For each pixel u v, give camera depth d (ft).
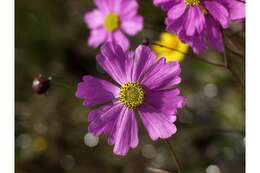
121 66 1.02
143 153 1.64
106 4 1.43
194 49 1.05
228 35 1.16
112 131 1.01
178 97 0.99
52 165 1.71
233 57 1.27
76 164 1.70
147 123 1.01
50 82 1.22
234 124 1.55
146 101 1.01
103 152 1.68
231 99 1.58
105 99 1.03
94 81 1.03
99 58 1.02
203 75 1.63
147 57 1.01
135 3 1.37
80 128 1.72
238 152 1.56
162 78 1.00
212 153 1.59
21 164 1.69
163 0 1.04
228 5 1.03
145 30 1.60
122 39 1.40
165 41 1.30
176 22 1.04
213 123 1.56
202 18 1.03
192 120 1.51
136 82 1.02
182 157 1.59
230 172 1.55
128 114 1.02
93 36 1.46
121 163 1.65
